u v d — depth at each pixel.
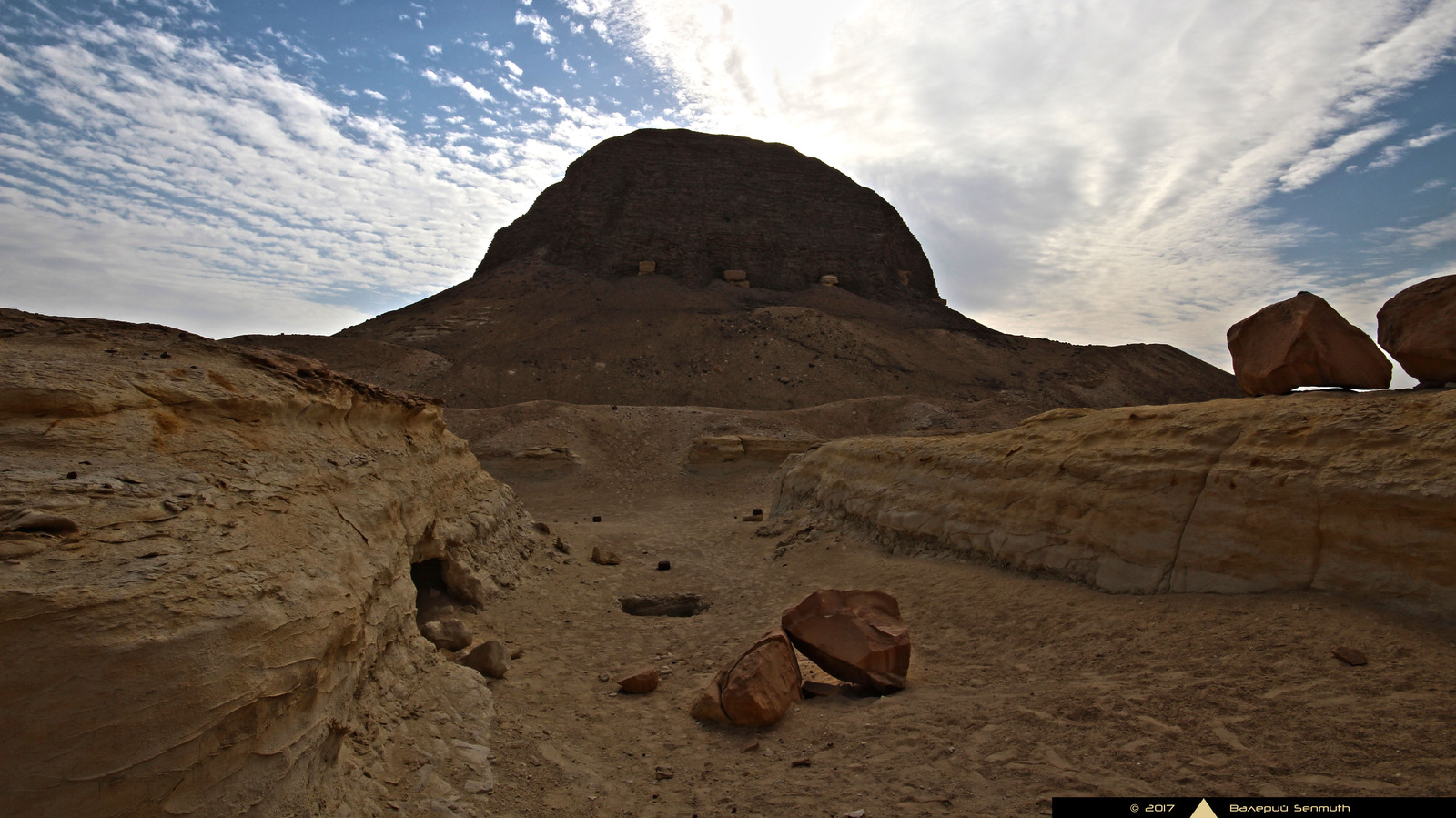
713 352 70.38
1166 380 83.94
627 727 6.32
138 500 3.95
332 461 7.04
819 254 105.06
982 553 10.82
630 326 75.81
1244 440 7.64
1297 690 5.05
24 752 2.79
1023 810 4.16
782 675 6.52
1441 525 5.61
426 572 10.57
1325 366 8.00
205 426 5.48
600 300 85.12
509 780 5.07
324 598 4.47
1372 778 3.91
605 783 5.13
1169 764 4.41
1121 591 8.18
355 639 4.85
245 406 5.99
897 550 12.92
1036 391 74.19
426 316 83.62
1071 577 9.02
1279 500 6.88
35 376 4.53
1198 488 7.84
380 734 5.07
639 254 97.81
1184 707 5.12
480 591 10.39
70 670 2.93
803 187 112.19
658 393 62.53
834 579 12.48
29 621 2.94
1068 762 4.65
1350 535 6.25
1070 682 6.11
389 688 5.74
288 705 3.76
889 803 4.45
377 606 5.98
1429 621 5.52
